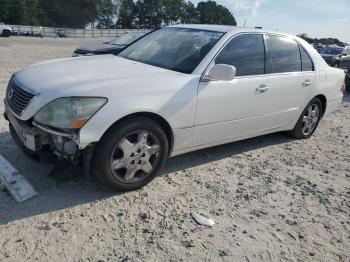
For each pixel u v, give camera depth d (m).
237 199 4.07
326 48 23.66
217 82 4.37
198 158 5.03
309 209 4.04
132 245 3.17
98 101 3.52
